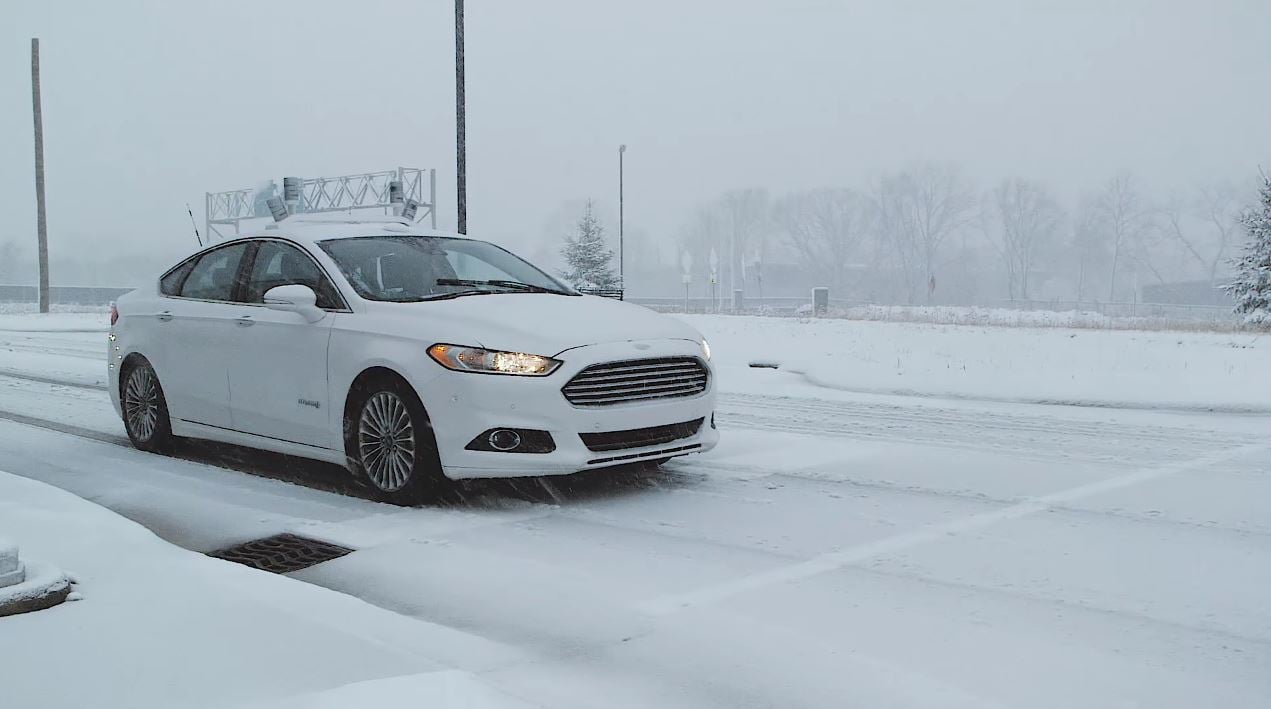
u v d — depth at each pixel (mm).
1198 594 4379
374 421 6188
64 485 6730
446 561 4953
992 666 3625
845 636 3916
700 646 3826
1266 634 3930
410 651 3742
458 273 6988
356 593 4488
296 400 6590
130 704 3043
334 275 6617
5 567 3840
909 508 5910
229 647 3459
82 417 9680
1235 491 6312
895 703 3330
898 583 4543
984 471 6965
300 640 3520
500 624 4082
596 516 5793
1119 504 5973
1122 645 3818
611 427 5855
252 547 5270
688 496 6262
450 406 5781
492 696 3045
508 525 5613
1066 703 3322
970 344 18047
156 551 4582
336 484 6746
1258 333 20656
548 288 7184
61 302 57812
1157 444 8078
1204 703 3326
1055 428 8992
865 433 8695
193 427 7457
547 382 5715
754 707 3309
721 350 18578
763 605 4270
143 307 7922
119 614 3773
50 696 3100
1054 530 5402
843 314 34781
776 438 8375
